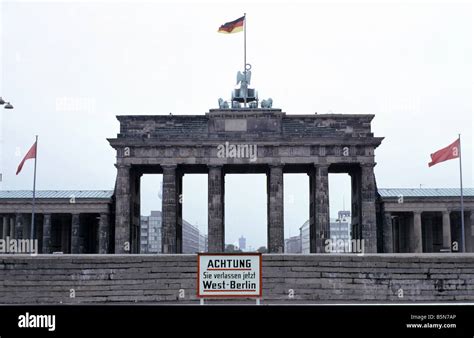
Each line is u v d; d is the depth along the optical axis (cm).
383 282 4500
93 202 9519
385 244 9375
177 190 9662
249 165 9331
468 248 9700
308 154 9056
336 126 9131
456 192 9794
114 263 4522
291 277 4553
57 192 9900
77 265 4497
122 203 9025
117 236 8969
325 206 8962
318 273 4556
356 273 4528
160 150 9088
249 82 9519
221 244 9062
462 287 4453
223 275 3183
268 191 9700
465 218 9869
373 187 9050
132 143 9019
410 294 4469
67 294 4462
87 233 10869
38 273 4478
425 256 4503
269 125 9094
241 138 9050
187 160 9056
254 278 3181
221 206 9131
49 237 9525
